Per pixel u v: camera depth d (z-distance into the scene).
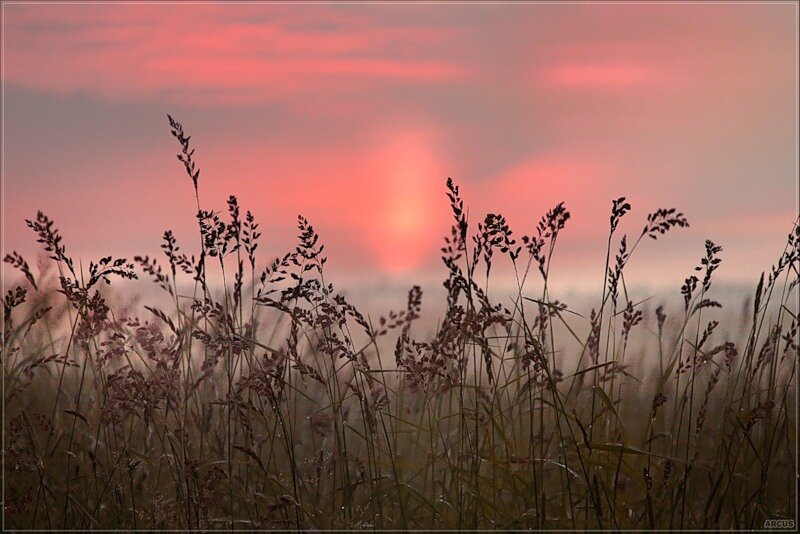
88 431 6.27
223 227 5.88
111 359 6.27
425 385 5.95
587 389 6.25
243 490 5.94
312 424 5.86
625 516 5.67
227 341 5.82
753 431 6.29
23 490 6.28
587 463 5.53
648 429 6.19
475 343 5.96
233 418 6.14
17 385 6.49
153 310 5.81
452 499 5.99
